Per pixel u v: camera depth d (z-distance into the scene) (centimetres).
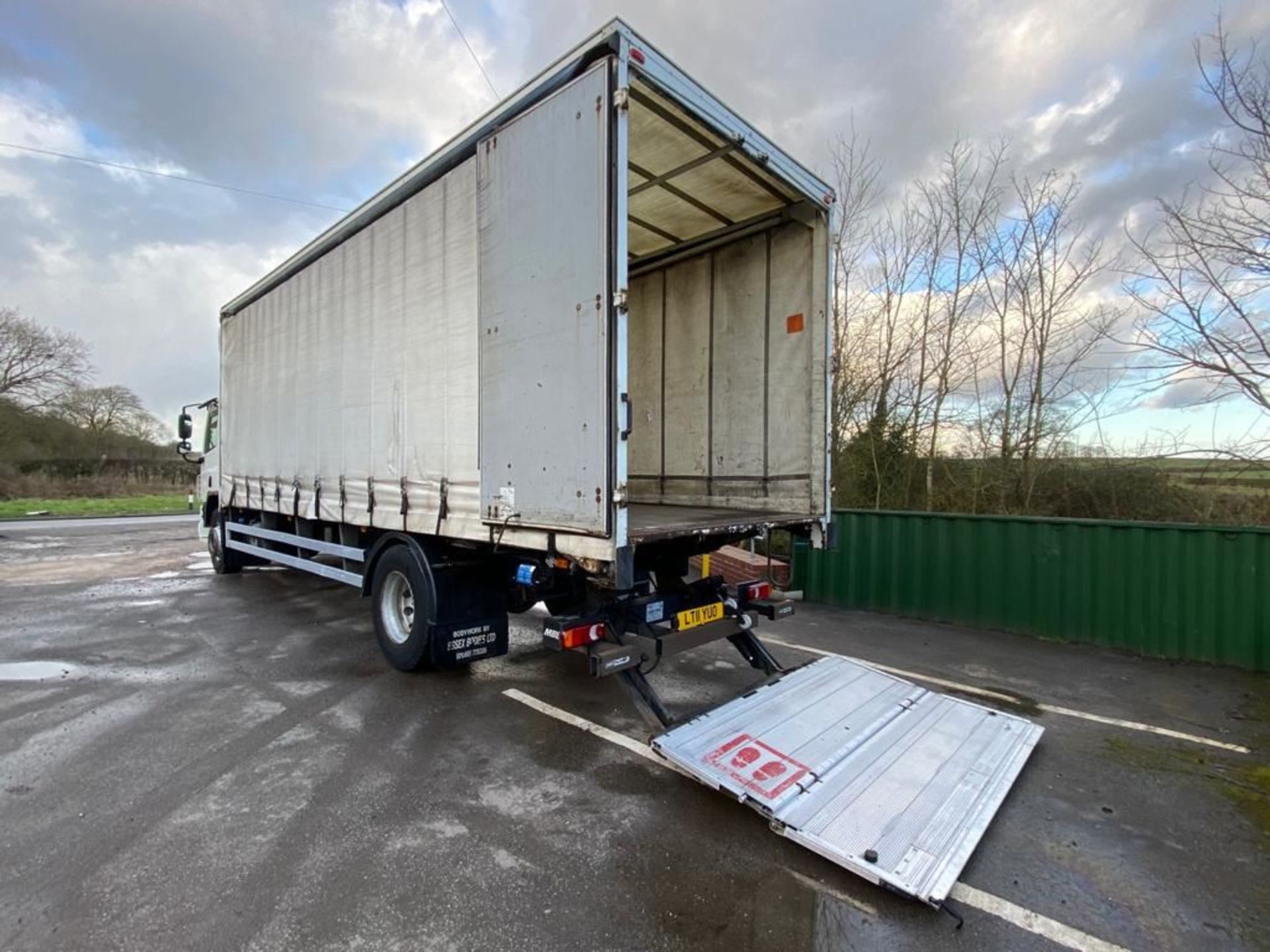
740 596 456
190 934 220
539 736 389
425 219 441
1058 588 615
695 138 389
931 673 520
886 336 1040
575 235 321
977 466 957
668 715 353
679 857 269
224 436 832
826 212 473
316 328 586
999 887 252
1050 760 362
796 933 225
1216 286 708
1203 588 546
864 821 275
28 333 2909
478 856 268
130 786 324
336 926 225
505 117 369
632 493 622
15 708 429
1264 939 224
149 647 579
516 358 358
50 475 2902
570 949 216
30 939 217
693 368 569
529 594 468
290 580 921
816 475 478
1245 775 347
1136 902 244
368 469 509
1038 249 915
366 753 364
